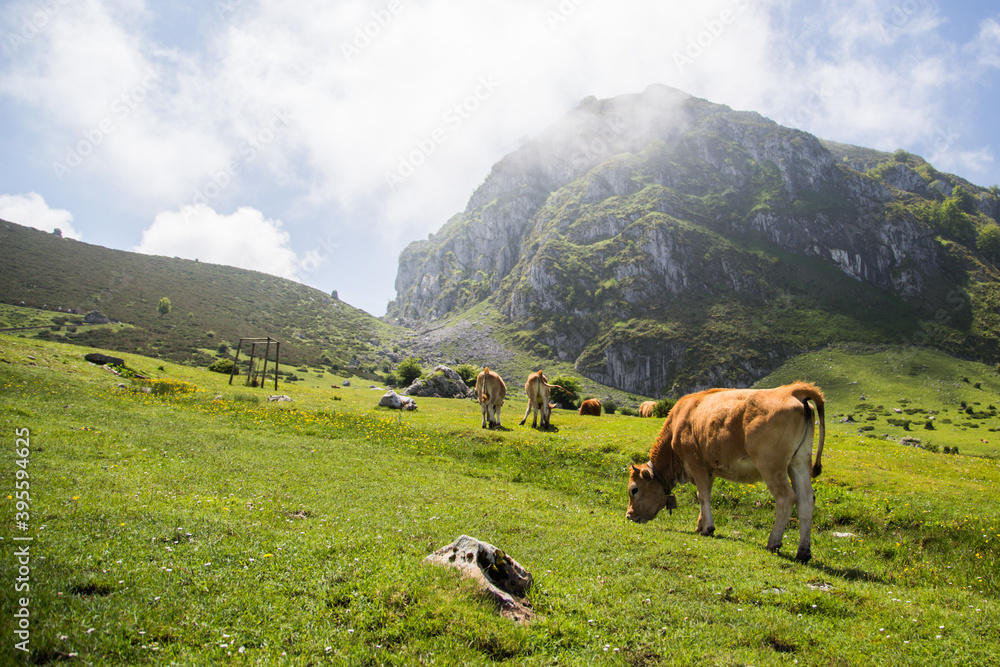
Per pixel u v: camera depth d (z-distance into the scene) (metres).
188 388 27.27
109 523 6.92
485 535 9.02
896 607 6.54
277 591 5.59
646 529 10.62
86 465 10.45
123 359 31.48
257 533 7.46
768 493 13.52
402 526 8.84
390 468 15.05
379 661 4.54
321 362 144.62
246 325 154.00
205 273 190.75
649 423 27.17
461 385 52.91
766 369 178.75
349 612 5.23
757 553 9.09
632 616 5.96
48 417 16.03
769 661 4.99
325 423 21.62
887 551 10.75
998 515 11.82
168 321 131.50
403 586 5.77
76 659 4.08
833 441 26.19
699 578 7.54
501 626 5.29
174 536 6.86
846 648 5.33
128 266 159.88
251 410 23.02
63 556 5.66
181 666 4.14
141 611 4.84
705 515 10.91
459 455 18.39
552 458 17.61
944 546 10.81
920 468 19.66
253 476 12.04
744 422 9.53
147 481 9.94
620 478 16.00
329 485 11.92
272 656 4.44
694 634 5.57
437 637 4.98
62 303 119.56
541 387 24.80
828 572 8.38
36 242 144.62
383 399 32.19
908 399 138.38
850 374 160.88
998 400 132.12
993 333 177.62
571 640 5.30
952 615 6.32
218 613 5.03
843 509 12.44
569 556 8.27
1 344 26.97
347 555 6.84
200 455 13.72
